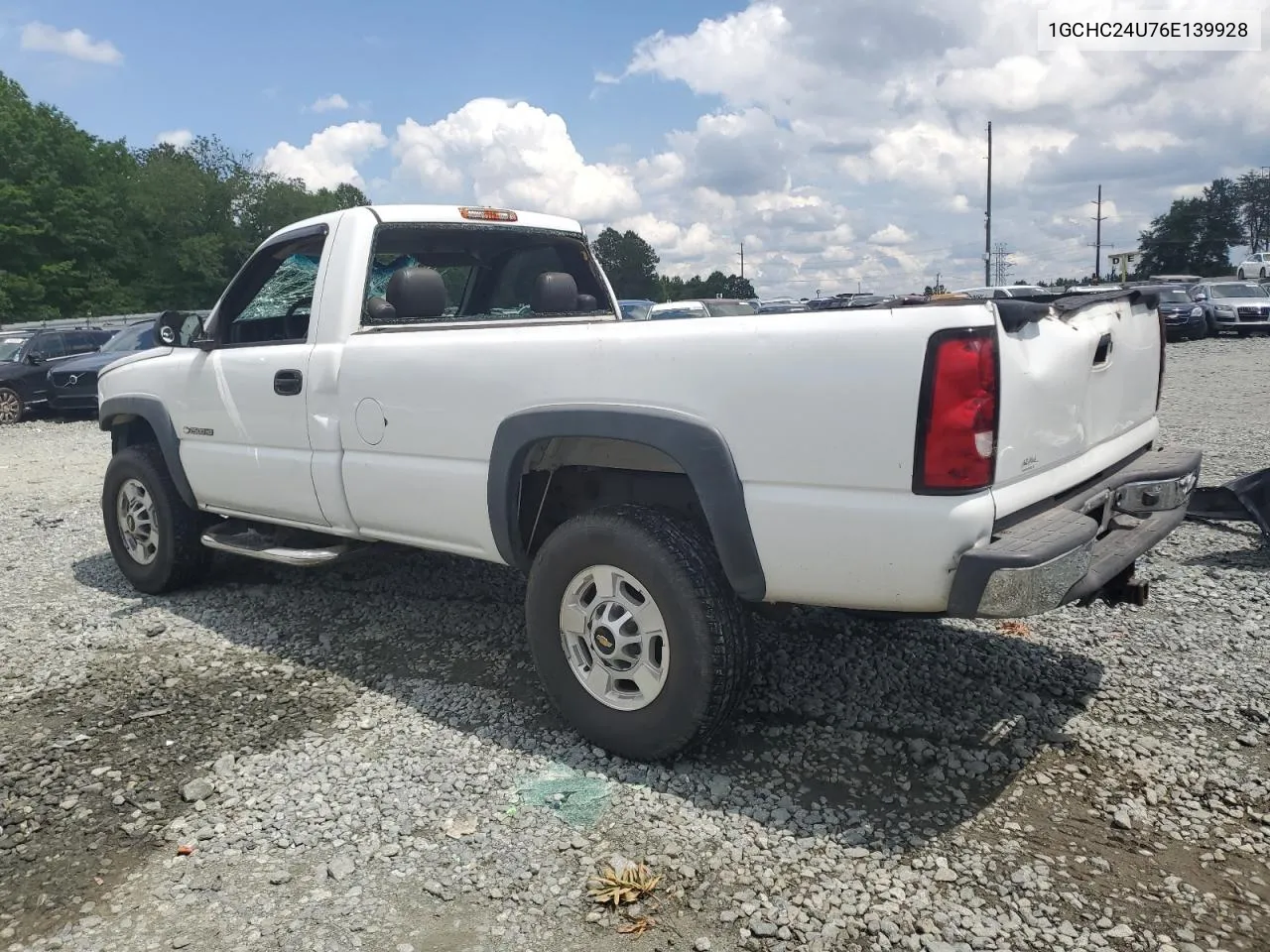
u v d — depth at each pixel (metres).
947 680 3.76
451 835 2.85
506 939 2.39
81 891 2.67
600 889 2.56
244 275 4.71
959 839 2.73
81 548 6.73
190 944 2.42
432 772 3.23
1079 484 3.17
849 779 3.08
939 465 2.56
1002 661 3.91
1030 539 2.63
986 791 2.98
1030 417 2.77
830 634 4.24
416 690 3.92
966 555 2.57
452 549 3.80
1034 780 3.03
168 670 4.25
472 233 4.65
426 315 4.29
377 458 3.95
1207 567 5.06
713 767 3.18
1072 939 2.32
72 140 50.06
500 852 2.75
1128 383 3.51
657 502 3.55
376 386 3.88
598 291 5.45
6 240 44.88
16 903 2.63
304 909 2.54
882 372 2.61
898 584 2.68
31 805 3.13
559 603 3.32
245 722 3.69
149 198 53.56
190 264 54.59
